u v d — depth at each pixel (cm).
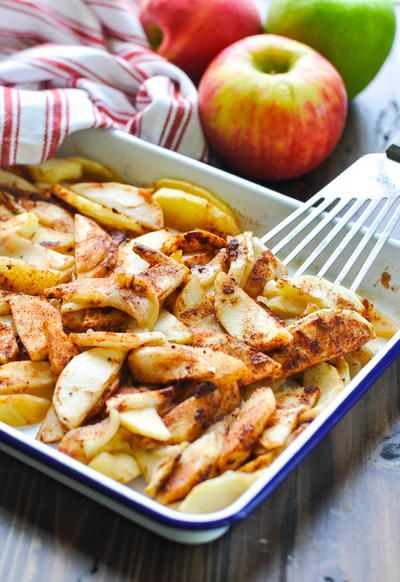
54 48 69
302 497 49
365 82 73
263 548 47
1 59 71
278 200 62
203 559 47
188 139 68
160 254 56
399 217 60
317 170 69
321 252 61
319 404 51
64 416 50
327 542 47
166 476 47
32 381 52
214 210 62
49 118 64
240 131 66
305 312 55
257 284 57
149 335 52
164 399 50
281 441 48
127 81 70
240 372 50
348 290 56
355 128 72
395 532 48
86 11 71
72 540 47
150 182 65
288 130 65
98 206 62
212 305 55
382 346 56
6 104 63
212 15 71
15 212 63
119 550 47
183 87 69
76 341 52
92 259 58
